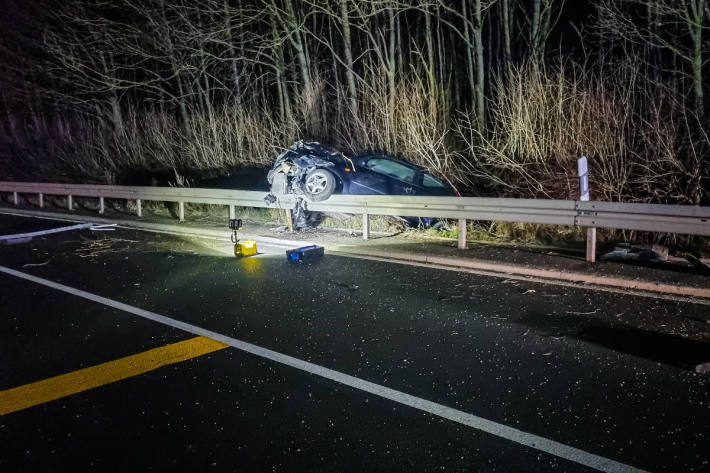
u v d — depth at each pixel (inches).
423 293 269.3
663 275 272.4
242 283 296.4
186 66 775.1
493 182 493.0
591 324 220.5
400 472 130.0
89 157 908.0
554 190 434.6
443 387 171.3
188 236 450.3
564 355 192.4
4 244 432.8
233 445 142.6
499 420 151.2
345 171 437.1
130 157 837.8
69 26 957.8
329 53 906.1
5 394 172.7
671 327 214.1
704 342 199.3
